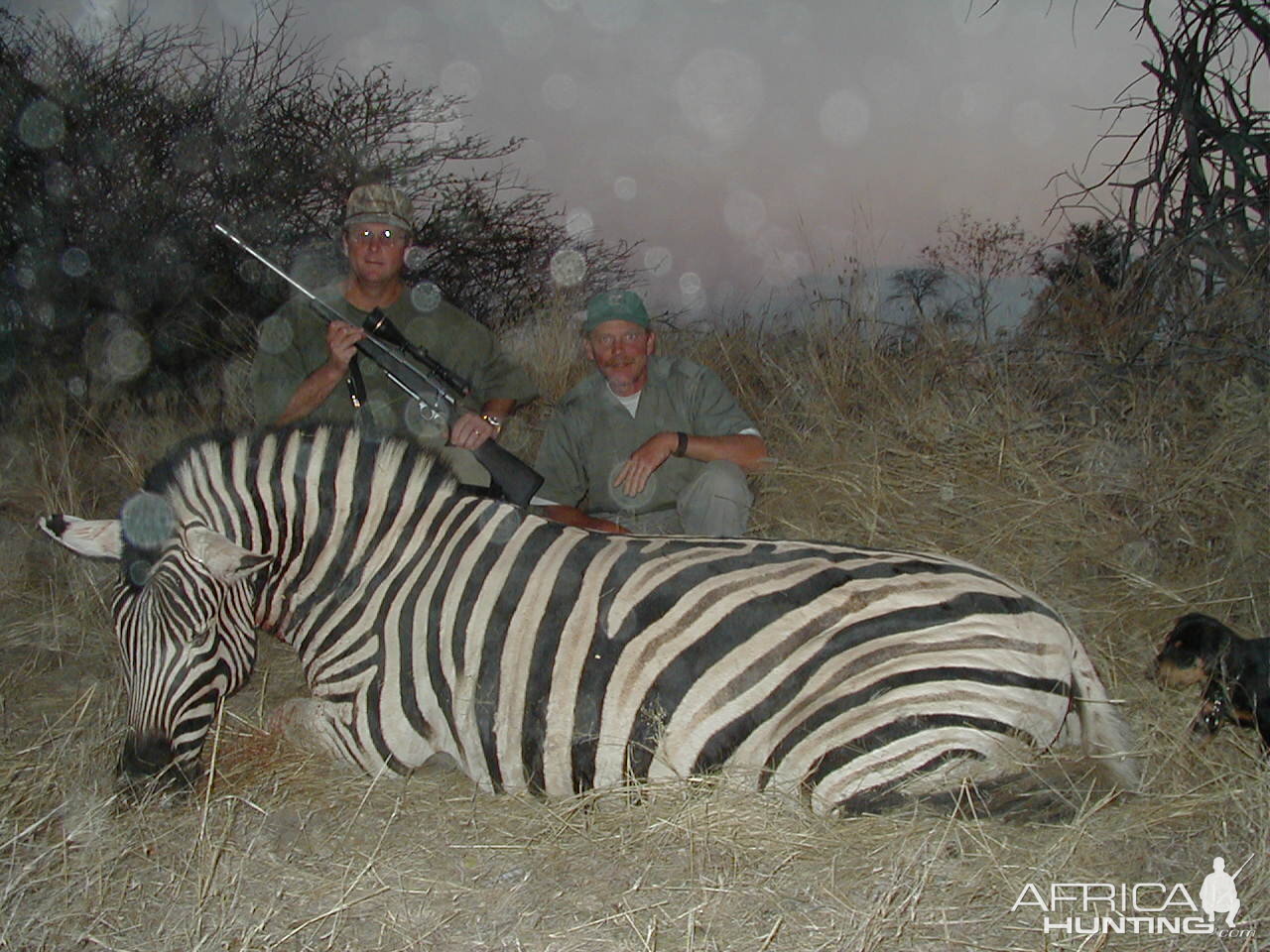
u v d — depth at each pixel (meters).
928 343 6.42
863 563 3.31
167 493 3.50
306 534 3.64
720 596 3.26
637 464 4.39
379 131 9.43
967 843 3.01
